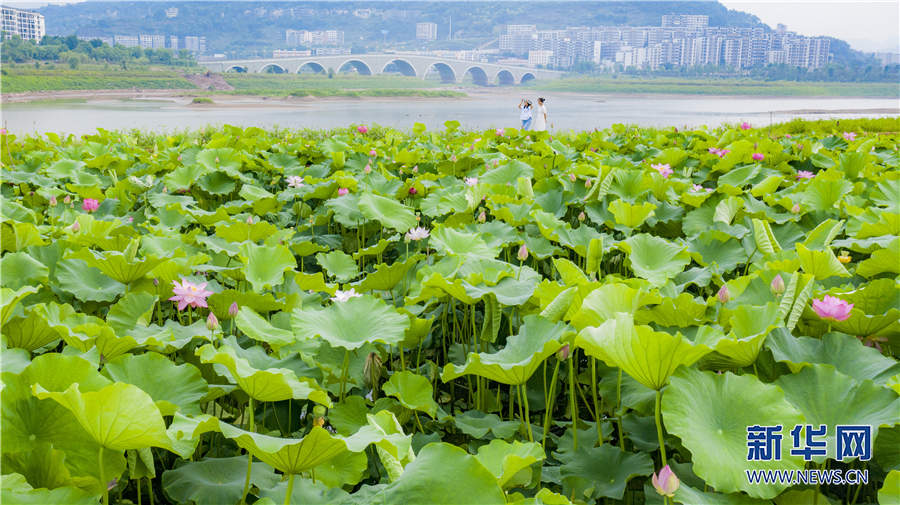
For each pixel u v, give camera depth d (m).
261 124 36.00
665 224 5.12
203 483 1.95
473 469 1.48
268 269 3.37
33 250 3.35
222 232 4.07
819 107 94.06
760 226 3.40
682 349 1.81
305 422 2.87
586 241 4.02
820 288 2.82
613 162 6.49
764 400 1.85
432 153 7.89
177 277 3.12
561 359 2.20
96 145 7.84
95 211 5.18
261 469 2.11
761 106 98.50
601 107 85.56
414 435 2.47
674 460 2.25
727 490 1.67
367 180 5.53
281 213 5.63
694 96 159.12
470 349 3.21
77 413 1.57
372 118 47.66
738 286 2.87
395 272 3.45
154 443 1.61
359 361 2.94
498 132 10.23
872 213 4.00
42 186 5.75
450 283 2.68
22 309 2.53
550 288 2.57
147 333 2.57
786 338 2.19
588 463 2.22
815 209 4.74
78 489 1.55
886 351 2.56
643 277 3.20
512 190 5.17
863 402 1.88
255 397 2.02
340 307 2.71
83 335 2.27
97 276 3.27
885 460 1.89
